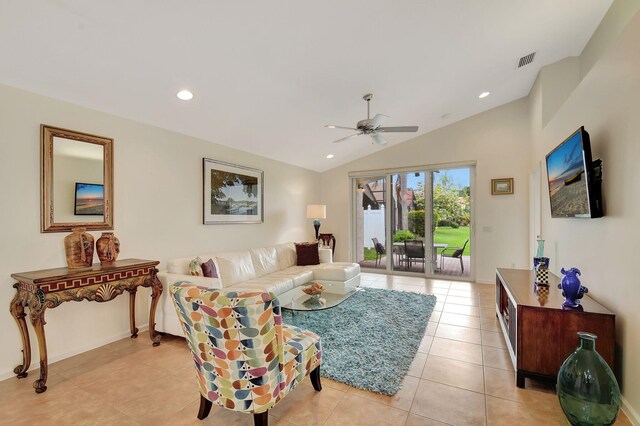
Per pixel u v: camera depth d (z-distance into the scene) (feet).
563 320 6.77
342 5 7.36
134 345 9.73
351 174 22.22
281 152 17.53
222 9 6.84
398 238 20.84
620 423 5.86
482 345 9.36
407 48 9.64
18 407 6.57
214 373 5.41
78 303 9.26
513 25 9.36
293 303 11.17
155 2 6.33
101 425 5.97
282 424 5.90
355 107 13.52
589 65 11.45
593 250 7.86
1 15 6.08
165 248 11.85
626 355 6.17
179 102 10.45
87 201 9.52
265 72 9.68
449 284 17.56
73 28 6.67
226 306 4.82
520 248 16.76
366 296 14.74
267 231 17.69
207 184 13.67
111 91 9.14
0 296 7.80
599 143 7.47
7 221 7.93
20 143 8.16
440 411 6.25
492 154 17.46
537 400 6.59
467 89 13.88
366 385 7.15
